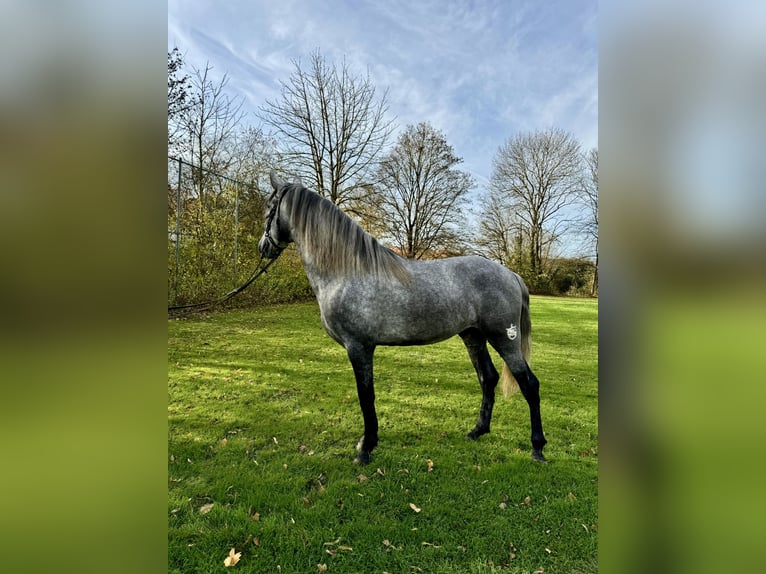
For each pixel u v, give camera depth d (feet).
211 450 8.59
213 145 36.11
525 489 7.18
